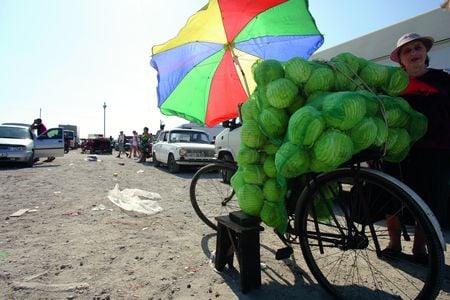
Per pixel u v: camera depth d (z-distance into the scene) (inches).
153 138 701.3
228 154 311.3
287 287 102.9
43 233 150.7
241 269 98.3
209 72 144.3
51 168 460.4
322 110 76.7
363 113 75.0
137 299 93.6
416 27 220.4
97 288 99.0
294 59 86.4
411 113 90.7
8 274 106.5
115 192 233.5
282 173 81.2
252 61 145.1
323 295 98.2
